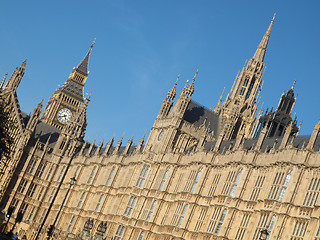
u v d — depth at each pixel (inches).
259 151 3860.7
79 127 7253.9
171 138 5113.2
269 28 6299.2
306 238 3117.6
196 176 4431.6
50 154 7047.2
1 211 6594.5
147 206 4864.7
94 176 6131.9
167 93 5467.5
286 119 4441.4
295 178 3368.6
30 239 6161.4
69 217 6122.1
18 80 6983.3
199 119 5388.8
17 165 6801.2
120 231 5022.1
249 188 3782.0
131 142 5846.5
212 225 3934.5
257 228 3472.0
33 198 6860.2
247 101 5880.9
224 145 4598.9
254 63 6097.4
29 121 6929.1
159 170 4968.0
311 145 3400.6
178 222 4370.1
